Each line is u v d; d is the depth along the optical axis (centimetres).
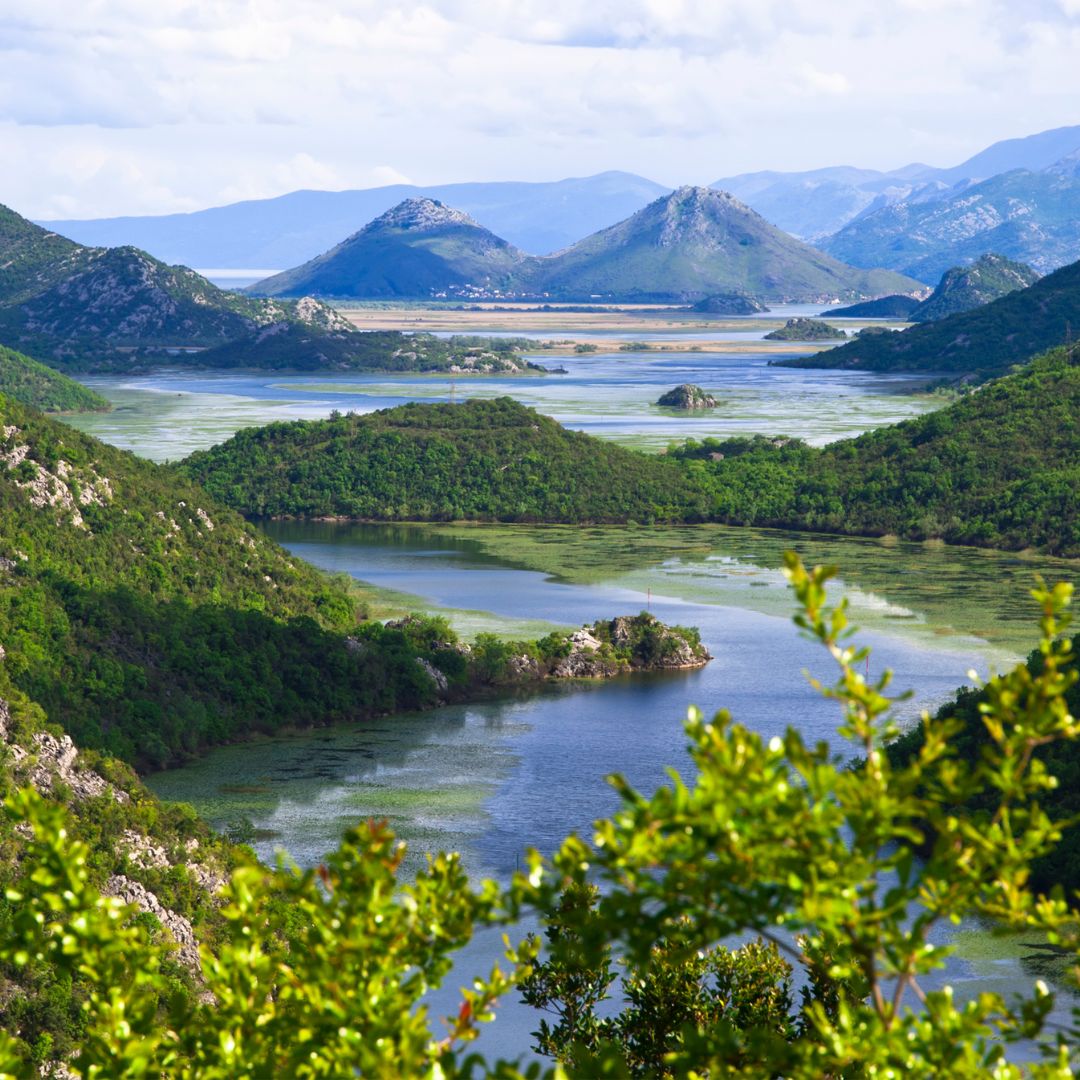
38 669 10988
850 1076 1806
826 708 11844
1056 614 1590
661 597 16575
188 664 11900
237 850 1784
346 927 1655
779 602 16238
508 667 12975
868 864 1471
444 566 18888
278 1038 1697
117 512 14600
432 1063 1573
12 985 6041
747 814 1455
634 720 11675
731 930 1502
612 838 1535
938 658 13400
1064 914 1549
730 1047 1644
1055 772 8812
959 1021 1576
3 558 12600
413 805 9656
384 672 12456
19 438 14712
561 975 2845
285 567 15650
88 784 8381
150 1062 1723
